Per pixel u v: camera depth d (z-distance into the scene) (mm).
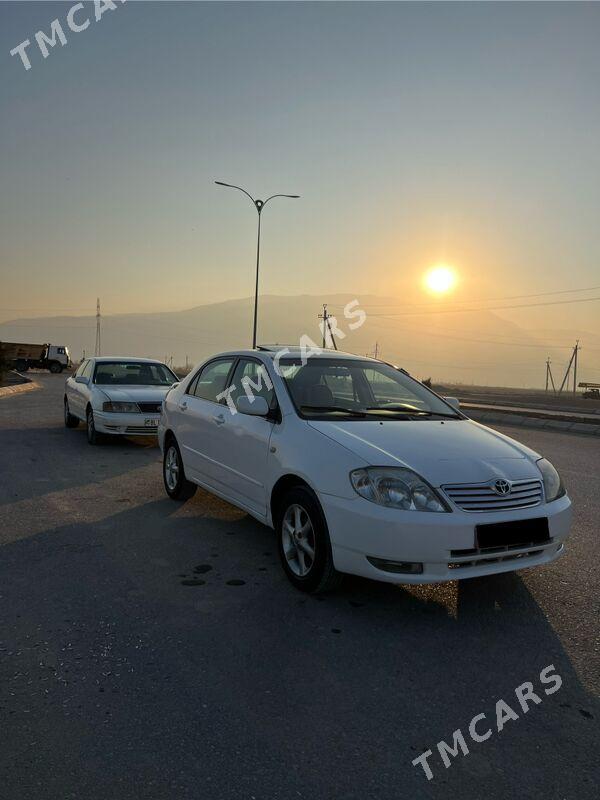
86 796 2152
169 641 3336
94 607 3764
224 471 5203
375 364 5492
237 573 4410
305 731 2561
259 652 3234
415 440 4047
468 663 3170
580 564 4719
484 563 3625
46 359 55875
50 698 2760
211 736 2512
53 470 8102
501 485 3656
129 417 9852
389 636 3457
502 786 2268
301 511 4117
